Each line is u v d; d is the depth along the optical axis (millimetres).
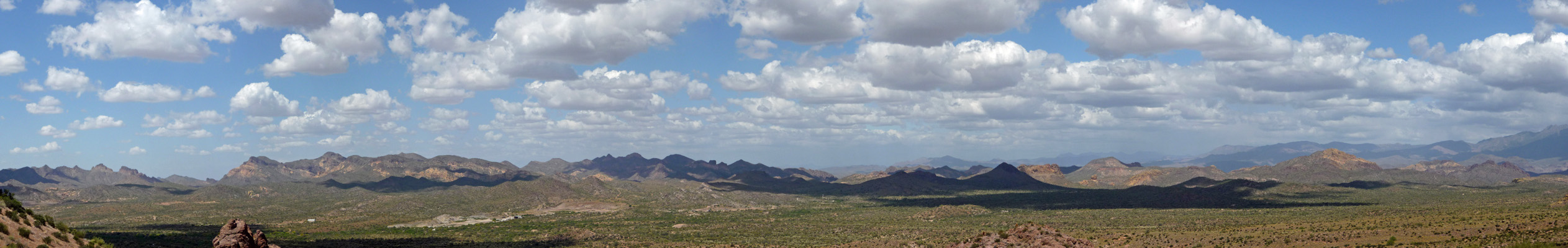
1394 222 172500
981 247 134000
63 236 78750
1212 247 149375
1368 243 134750
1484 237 126000
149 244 199875
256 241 91188
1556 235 116188
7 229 72375
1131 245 165625
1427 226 152875
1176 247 155625
